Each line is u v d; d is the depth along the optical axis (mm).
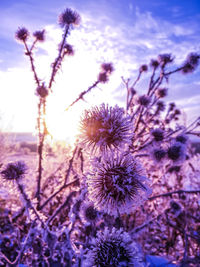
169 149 2213
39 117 2639
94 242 1147
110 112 1139
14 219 2795
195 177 3570
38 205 2613
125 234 1155
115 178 958
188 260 2699
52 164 4270
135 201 997
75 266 1738
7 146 5547
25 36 2807
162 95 3275
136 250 1102
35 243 2205
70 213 1823
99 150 1111
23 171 1960
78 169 2654
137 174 1020
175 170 3100
